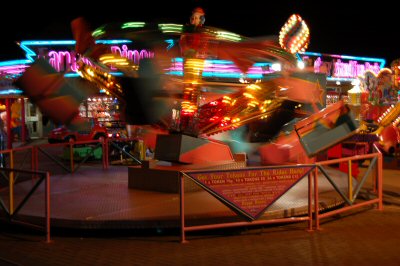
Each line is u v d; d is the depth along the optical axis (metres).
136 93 8.72
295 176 6.84
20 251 6.09
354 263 5.46
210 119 9.80
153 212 7.12
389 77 16.95
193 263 5.50
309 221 7.05
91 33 8.00
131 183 9.47
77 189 9.48
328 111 9.93
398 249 6.04
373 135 15.23
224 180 6.41
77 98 8.47
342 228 7.21
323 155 14.66
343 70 34.34
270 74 10.09
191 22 8.14
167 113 9.25
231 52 8.69
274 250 6.02
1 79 16.14
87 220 6.75
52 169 14.36
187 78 8.70
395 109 14.82
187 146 9.29
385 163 16.20
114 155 18.47
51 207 7.66
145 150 16.08
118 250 6.07
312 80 10.98
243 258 5.68
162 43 8.54
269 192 6.66
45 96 8.18
